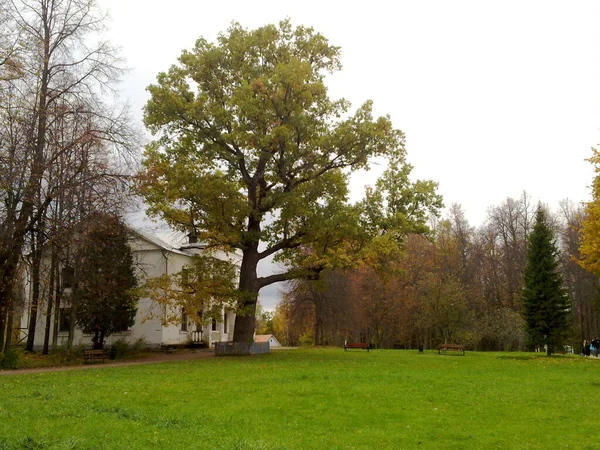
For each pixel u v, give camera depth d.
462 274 59.84
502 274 62.06
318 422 10.78
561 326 38.53
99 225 27.09
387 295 58.06
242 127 28.48
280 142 28.28
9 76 23.02
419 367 22.94
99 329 31.81
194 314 28.62
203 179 28.16
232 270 30.80
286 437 9.45
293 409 12.03
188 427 10.02
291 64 27.77
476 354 38.09
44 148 25.42
